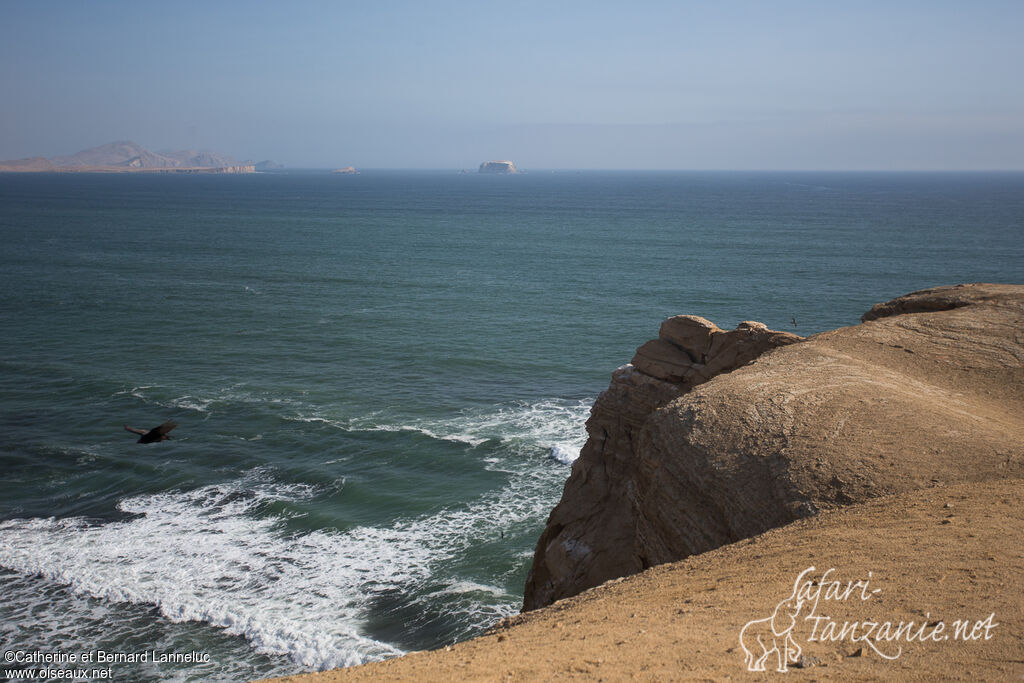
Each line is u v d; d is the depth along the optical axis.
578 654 8.62
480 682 8.05
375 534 31.53
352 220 184.38
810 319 71.38
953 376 21.44
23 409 45.31
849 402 17.92
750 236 145.00
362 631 25.23
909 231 150.00
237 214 196.00
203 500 34.41
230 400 47.66
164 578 28.03
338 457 39.28
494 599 27.02
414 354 59.12
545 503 34.22
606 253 121.50
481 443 40.97
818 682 7.14
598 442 25.41
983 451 14.84
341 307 77.50
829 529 12.19
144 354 58.06
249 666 23.56
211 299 80.25
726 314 73.88
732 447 16.62
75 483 35.88
